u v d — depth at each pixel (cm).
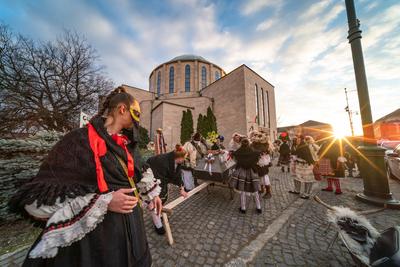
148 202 130
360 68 386
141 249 98
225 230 279
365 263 153
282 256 212
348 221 188
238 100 2277
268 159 443
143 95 3003
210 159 430
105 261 80
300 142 461
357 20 390
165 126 2045
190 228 288
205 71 3712
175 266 199
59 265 75
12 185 295
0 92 916
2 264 203
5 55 964
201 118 2011
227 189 519
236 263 200
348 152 664
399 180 551
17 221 302
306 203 388
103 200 78
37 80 1069
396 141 773
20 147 309
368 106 380
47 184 71
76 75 1210
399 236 142
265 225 293
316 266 195
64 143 81
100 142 89
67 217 73
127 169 101
